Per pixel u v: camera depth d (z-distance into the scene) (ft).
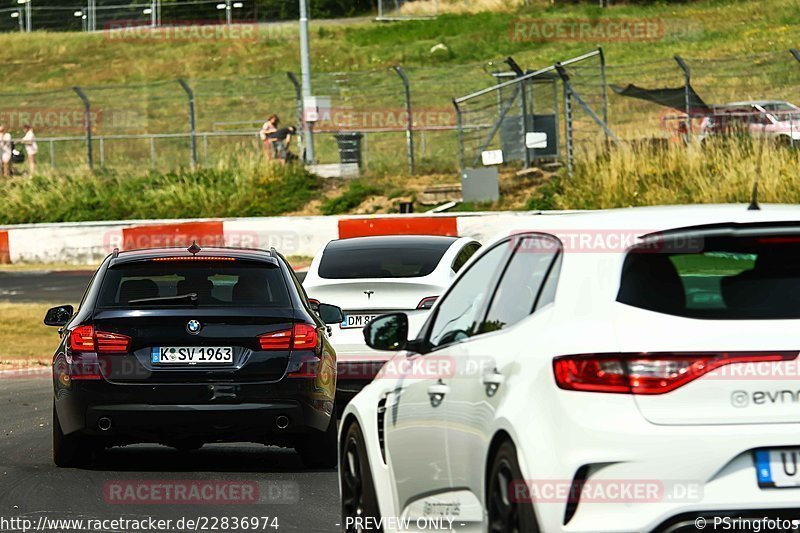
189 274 116.88
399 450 73.92
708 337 54.44
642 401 54.03
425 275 160.86
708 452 53.21
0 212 425.28
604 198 359.87
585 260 57.82
